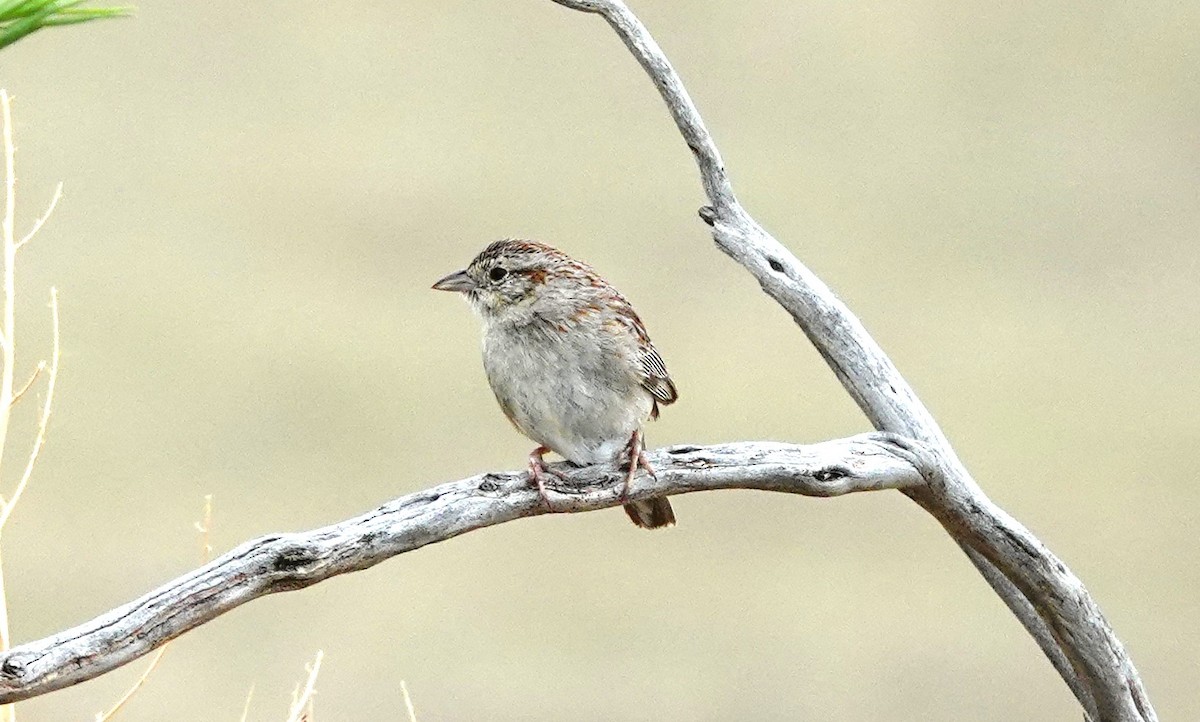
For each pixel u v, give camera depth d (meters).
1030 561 5.46
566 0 5.99
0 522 4.44
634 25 6.04
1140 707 5.66
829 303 6.00
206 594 4.46
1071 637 5.55
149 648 4.38
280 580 4.57
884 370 5.93
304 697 4.71
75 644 4.28
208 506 4.93
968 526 5.52
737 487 5.47
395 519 4.90
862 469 5.38
